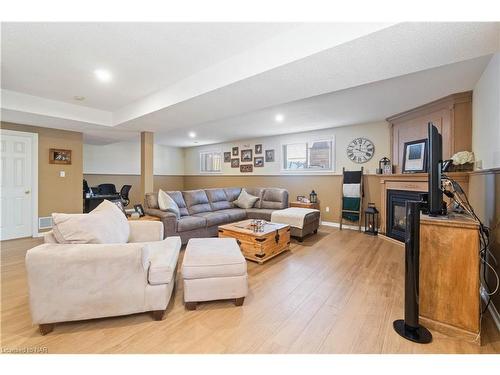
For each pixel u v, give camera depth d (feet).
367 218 16.15
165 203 12.20
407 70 6.67
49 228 14.90
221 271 6.45
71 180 15.87
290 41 6.25
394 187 13.71
